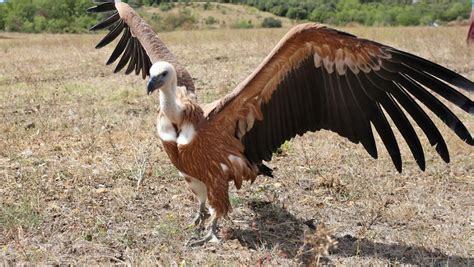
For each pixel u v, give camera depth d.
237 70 15.09
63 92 11.65
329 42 4.55
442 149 4.78
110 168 6.57
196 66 16.19
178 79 5.37
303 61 4.72
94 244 4.82
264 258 4.62
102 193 5.91
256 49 21.30
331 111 4.93
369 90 4.77
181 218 5.45
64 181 6.20
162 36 29.45
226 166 4.91
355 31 30.83
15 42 26.92
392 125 8.33
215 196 4.94
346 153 7.35
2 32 50.00
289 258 4.70
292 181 6.42
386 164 6.98
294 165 6.94
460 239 5.11
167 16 52.16
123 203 5.67
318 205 5.84
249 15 71.19
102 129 8.35
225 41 25.11
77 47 23.42
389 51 4.52
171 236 5.02
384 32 29.22
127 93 11.21
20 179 6.18
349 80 4.78
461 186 6.43
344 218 5.57
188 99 4.80
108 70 15.55
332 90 4.86
